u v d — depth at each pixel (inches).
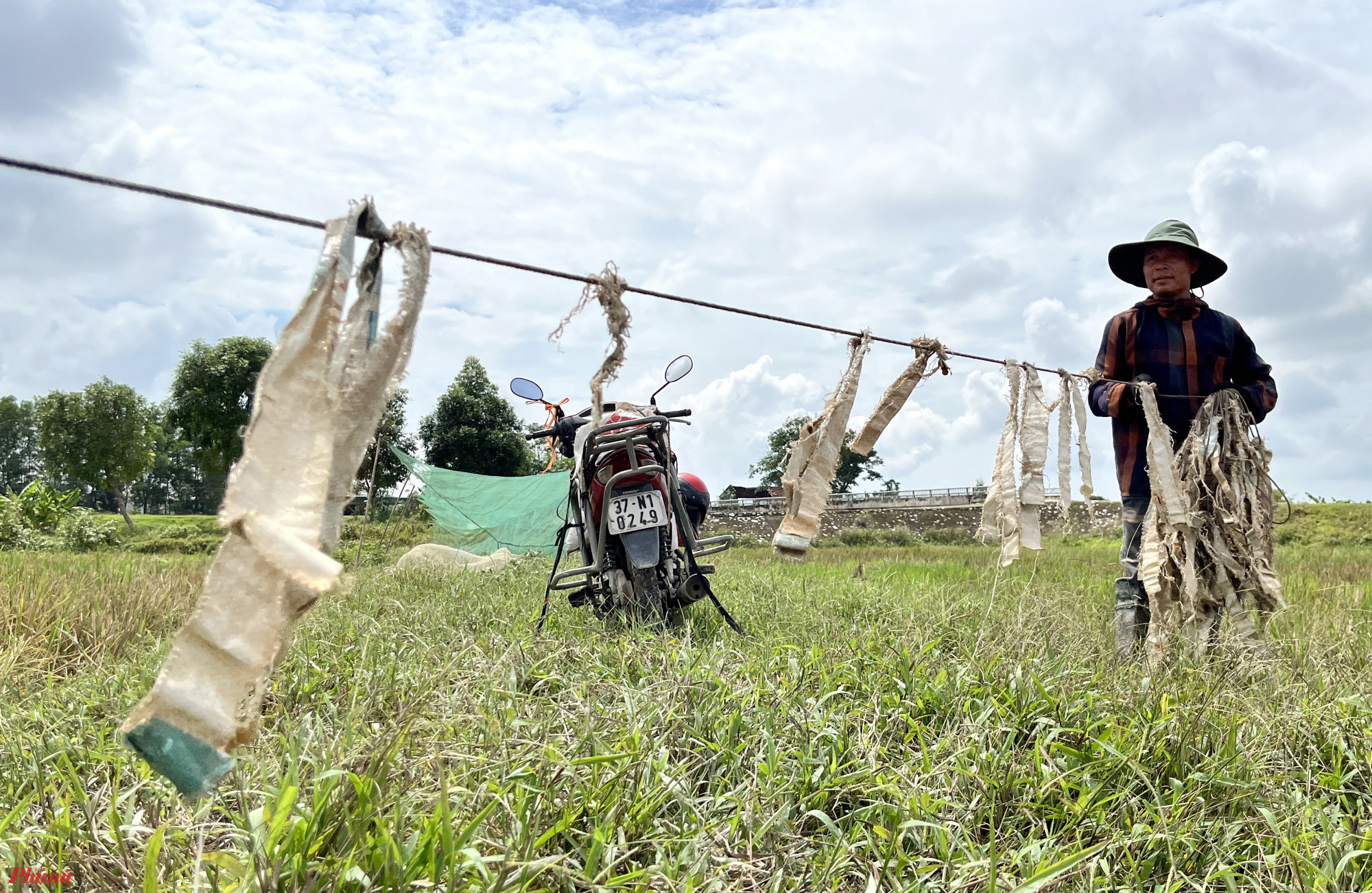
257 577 60.1
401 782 81.5
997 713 111.4
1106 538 1032.2
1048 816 91.4
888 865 77.1
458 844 68.4
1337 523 1111.6
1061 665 133.9
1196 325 188.5
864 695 122.0
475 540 560.7
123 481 2746.1
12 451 4667.8
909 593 252.1
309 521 61.5
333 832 70.3
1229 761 100.8
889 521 1594.5
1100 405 188.9
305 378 64.9
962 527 1509.6
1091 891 77.4
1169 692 123.4
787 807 83.7
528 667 135.4
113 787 85.7
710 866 76.6
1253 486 174.6
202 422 2266.2
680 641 151.6
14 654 154.9
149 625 221.3
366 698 116.1
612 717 106.0
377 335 74.9
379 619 188.5
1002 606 203.6
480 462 2123.5
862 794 93.2
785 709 110.1
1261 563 170.7
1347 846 85.2
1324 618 196.9
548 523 558.6
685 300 108.9
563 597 226.4
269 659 59.9
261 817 68.9
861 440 149.6
